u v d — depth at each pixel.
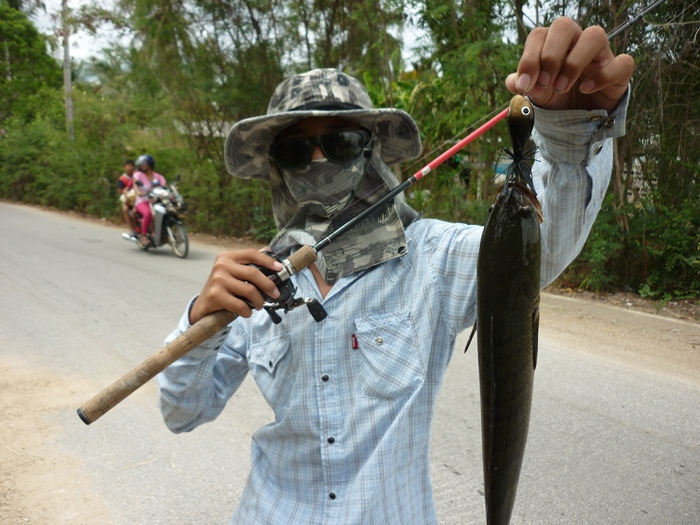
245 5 10.38
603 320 5.97
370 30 8.94
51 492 3.14
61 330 5.65
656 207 7.13
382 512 1.27
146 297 6.95
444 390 4.34
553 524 2.85
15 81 22.31
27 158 18.97
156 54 11.56
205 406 1.49
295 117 1.46
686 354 4.98
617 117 1.15
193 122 12.58
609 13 6.96
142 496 3.13
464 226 1.45
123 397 1.25
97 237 12.21
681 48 6.71
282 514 1.37
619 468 3.29
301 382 1.37
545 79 1.05
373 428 1.32
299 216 1.53
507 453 1.21
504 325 1.16
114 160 15.59
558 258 1.29
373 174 1.53
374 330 1.34
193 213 13.09
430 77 8.84
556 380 4.45
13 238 11.55
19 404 4.10
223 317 1.27
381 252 1.39
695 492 3.06
